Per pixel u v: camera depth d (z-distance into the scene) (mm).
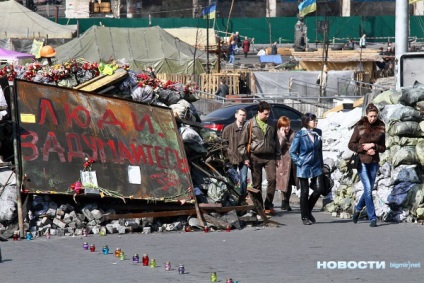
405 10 51531
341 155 42438
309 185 37719
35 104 34281
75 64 38000
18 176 32562
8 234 32062
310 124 37000
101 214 33656
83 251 29188
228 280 22844
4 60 113750
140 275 24797
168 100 38781
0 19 148250
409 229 34969
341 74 121062
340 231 34531
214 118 60375
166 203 35094
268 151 40344
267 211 40875
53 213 33125
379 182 38312
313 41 198750
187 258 27906
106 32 127000
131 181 34688
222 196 36438
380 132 35781
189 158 37625
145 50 126000
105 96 36250
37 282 23797
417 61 47562
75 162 33906
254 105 62344
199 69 125812
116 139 35344
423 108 38031
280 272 25469
